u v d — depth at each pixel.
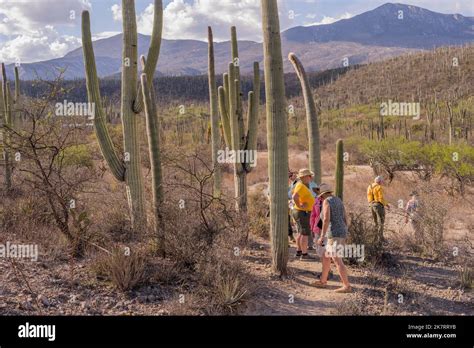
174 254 6.35
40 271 5.75
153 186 6.89
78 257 6.50
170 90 150.00
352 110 76.50
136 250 6.24
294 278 6.67
